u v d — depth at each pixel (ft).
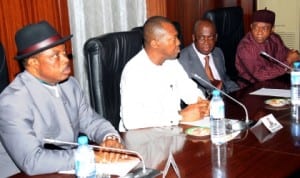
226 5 14.51
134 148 5.22
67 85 5.79
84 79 10.16
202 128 5.91
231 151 4.94
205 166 4.48
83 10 10.12
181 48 9.40
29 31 5.04
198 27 9.26
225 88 9.79
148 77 6.73
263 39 10.06
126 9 11.14
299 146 5.03
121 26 11.11
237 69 10.50
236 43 11.51
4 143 4.95
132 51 7.23
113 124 6.95
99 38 6.73
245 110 6.61
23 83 5.15
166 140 5.49
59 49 5.11
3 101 4.91
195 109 6.42
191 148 5.11
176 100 7.19
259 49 10.12
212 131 5.56
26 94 5.07
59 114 5.41
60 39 5.13
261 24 9.93
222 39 11.00
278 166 4.42
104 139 5.63
